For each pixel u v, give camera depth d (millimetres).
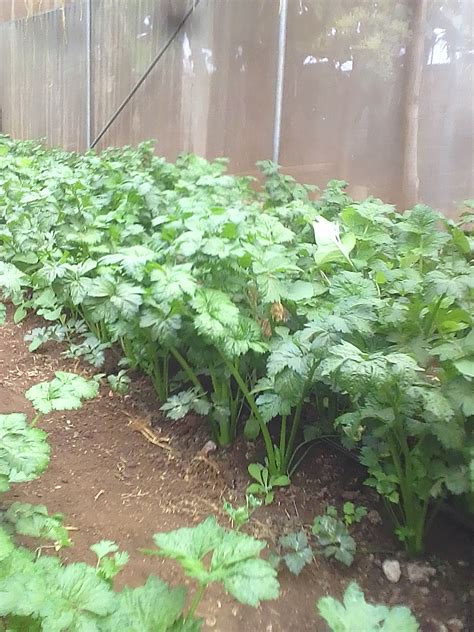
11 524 2105
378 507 2600
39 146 8344
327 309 2760
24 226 4336
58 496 2613
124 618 1391
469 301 2547
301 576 2270
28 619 1491
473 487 1874
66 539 2148
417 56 5684
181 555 1475
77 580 1487
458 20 5449
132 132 8461
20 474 2172
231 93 7070
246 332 2641
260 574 1433
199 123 7527
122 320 3016
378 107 5992
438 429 2094
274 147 6641
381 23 5855
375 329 2471
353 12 5996
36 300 4137
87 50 8945
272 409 2545
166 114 7938
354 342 2398
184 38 7531
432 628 2062
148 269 2811
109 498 2645
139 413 3299
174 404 3049
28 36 10516
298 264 3293
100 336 3898
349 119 6184
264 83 6695
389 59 5863
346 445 2623
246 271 2904
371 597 2193
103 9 8578
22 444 2045
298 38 6352
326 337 2268
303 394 2525
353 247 3268
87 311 3561
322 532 2396
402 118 5852
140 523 2488
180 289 2562
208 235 2969
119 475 2812
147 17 7934
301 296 2797
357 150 6176
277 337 2834
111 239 3709
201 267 2914
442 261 3146
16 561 1590
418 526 2330
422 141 5797
